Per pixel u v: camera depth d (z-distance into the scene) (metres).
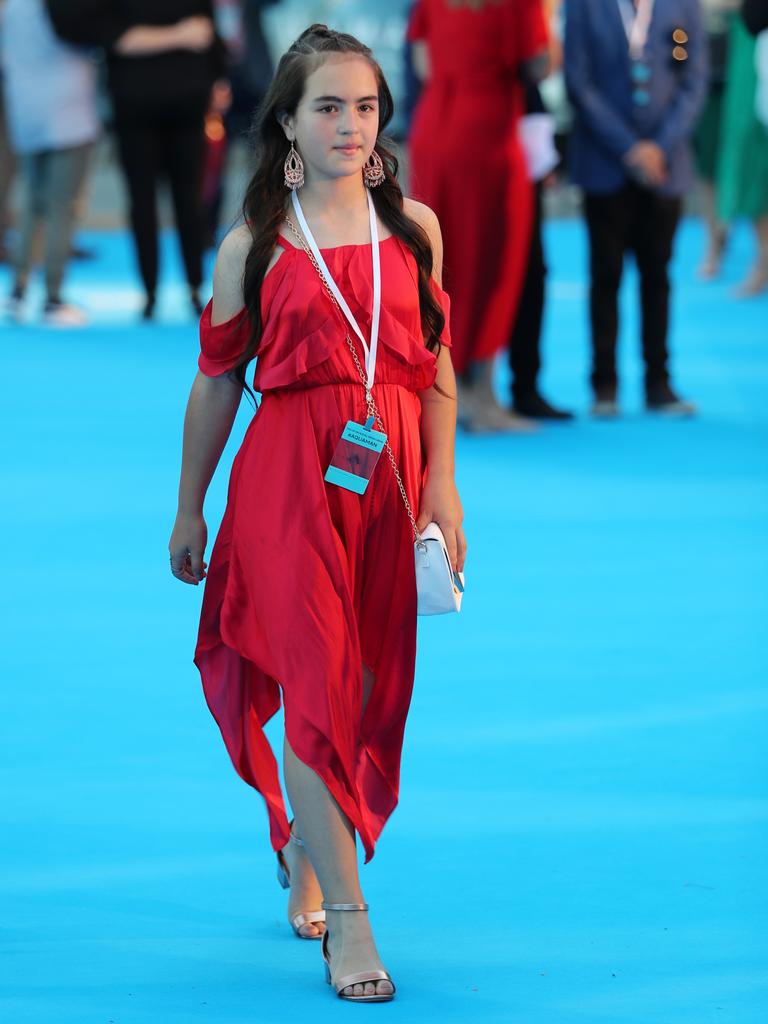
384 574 5.38
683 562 10.82
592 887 6.02
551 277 26.94
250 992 5.26
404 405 5.33
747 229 34.53
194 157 21.05
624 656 8.86
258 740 5.62
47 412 15.78
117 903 5.96
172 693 8.28
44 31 19.98
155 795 6.97
